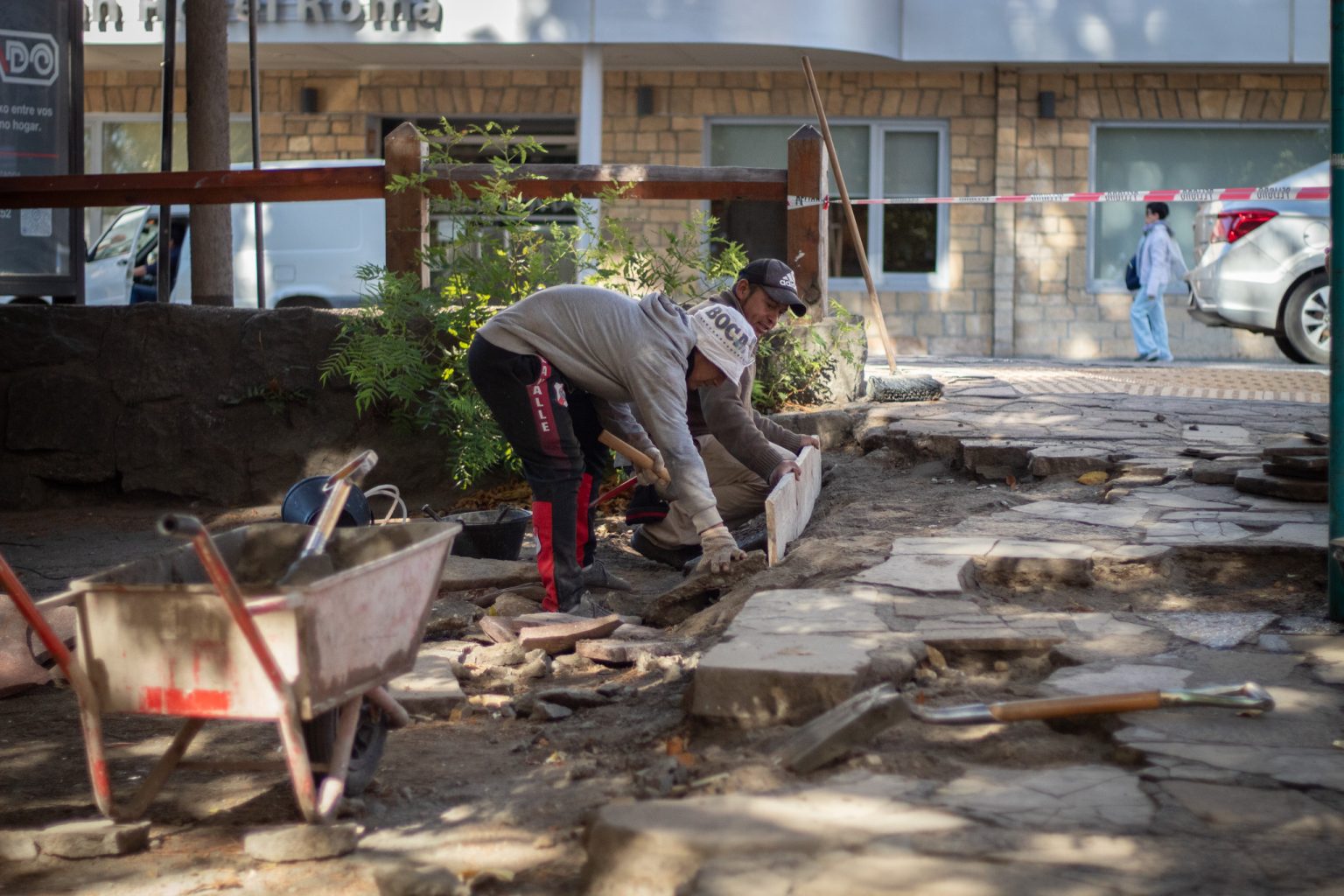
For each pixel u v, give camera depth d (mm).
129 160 19359
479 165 8938
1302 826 2959
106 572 3424
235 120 19000
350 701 3469
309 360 8898
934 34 17703
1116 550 5172
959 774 3369
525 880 3080
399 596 3576
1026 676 4160
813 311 9008
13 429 9125
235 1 17031
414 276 8828
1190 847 2867
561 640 5039
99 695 3355
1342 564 4293
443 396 8547
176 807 3727
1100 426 8047
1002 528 5707
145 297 15703
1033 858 2814
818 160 8875
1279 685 3838
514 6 16672
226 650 3227
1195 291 14406
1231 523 5609
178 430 9023
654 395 5516
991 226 18641
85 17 17266
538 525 5852
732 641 4117
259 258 11023
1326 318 13633
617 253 8914
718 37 16547
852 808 3111
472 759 3969
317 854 3256
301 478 8922
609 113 18688
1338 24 4543
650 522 6918
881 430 8164
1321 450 6207
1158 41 17672
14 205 9242
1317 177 13852
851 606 4555
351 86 18844
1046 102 18422
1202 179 18797
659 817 3049
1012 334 18766
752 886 2695
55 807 3730
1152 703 3555
